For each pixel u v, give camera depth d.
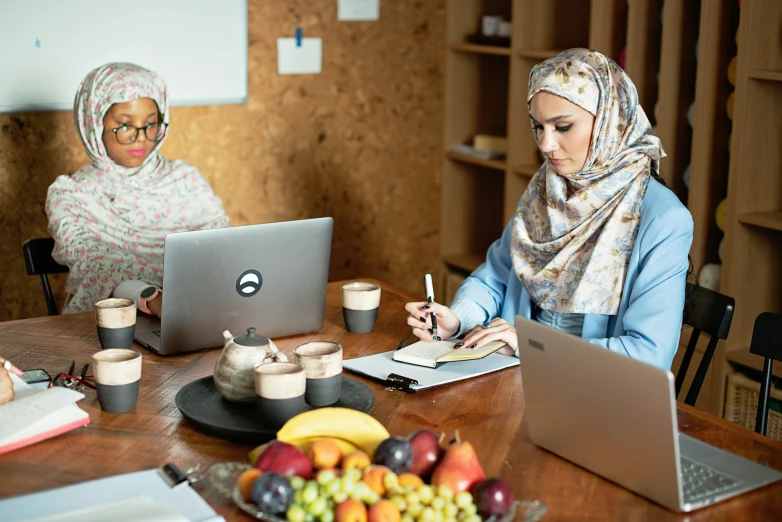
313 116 3.74
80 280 2.54
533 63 3.38
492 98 3.90
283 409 1.32
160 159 2.79
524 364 1.33
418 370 1.65
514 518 1.13
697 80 2.64
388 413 1.48
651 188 1.87
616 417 1.20
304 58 3.64
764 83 2.58
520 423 1.45
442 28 3.96
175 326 1.70
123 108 2.57
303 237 1.78
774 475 1.28
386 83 3.88
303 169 3.77
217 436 1.37
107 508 1.10
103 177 2.65
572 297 1.88
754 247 2.70
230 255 1.70
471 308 2.03
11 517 1.10
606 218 1.90
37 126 3.13
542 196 2.05
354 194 3.94
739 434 1.43
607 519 1.16
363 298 1.88
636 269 1.82
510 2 3.81
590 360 1.20
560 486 1.24
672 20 2.71
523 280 2.01
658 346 1.70
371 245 4.04
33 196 3.19
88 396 1.53
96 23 3.15
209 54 3.41
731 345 2.72
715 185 2.77
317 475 1.08
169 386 1.58
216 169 3.56
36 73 3.09
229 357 1.44
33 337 1.84
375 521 1.01
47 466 1.27
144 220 2.70
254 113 3.59
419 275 4.21
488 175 3.98
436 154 4.10
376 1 3.76
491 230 4.06
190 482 1.22
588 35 3.45
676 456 1.13
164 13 3.28
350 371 1.67
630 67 2.85
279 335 1.84
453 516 1.05
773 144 2.65
